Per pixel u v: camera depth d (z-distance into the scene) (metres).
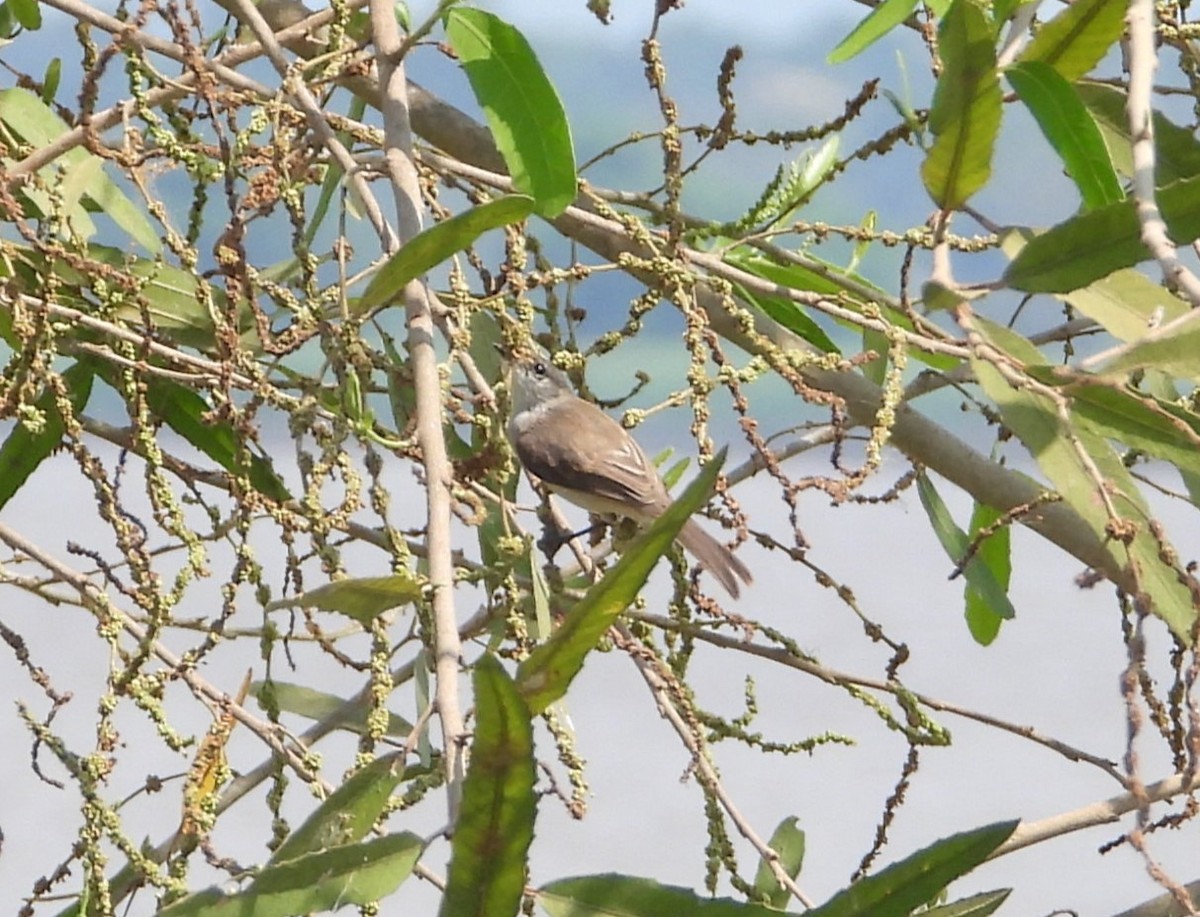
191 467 7.45
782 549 7.06
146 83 6.93
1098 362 6.10
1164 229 5.72
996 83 5.90
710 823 6.37
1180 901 4.81
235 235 6.15
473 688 3.97
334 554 5.83
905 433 8.07
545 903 5.10
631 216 6.88
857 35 6.35
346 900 4.84
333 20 6.75
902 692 6.98
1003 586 9.05
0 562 7.17
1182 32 7.46
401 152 6.45
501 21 6.57
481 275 7.80
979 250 6.88
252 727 6.07
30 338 6.12
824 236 7.30
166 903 5.45
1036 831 6.72
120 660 6.33
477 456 6.61
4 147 6.91
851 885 5.10
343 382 6.11
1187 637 5.94
